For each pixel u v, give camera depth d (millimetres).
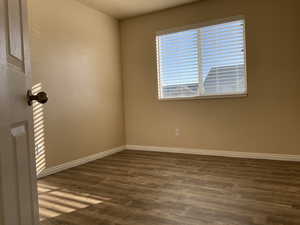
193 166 3418
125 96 4809
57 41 3445
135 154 4348
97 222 1905
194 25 4039
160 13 4328
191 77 4160
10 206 807
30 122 1040
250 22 3639
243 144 3816
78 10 3811
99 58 4234
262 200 2203
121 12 4328
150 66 4504
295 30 3387
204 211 2029
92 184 2809
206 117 4070
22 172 930
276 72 3527
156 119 4531
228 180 2773
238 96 3779
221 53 3885
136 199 2330
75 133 3723
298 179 2717
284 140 3543
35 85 3115
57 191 2605
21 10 990
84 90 3906
